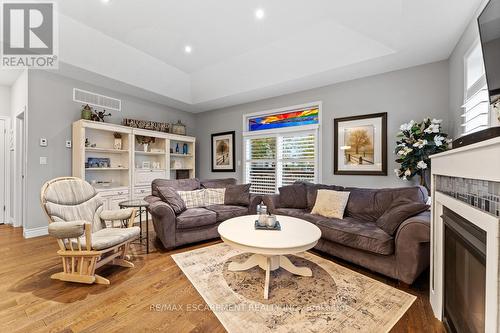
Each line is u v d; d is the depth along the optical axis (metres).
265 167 4.88
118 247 2.48
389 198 2.79
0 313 1.67
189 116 5.97
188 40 3.34
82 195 2.60
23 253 2.78
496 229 0.94
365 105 3.65
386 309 1.74
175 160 5.60
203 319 1.62
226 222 2.50
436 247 1.70
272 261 2.21
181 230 3.04
